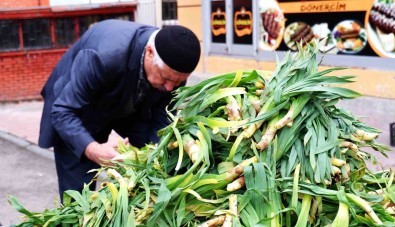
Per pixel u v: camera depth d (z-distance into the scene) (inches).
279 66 68.4
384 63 248.5
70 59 112.3
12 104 437.1
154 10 483.8
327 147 61.0
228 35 336.5
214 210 59.4
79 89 102.7
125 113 112.3
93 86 101.9
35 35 438.9
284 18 294.5
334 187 61.5
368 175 68.9
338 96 64.3
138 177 64.7
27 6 431.8
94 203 66.6
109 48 100.8
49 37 443.5
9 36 430.3
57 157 117.3
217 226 57.9
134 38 102.5
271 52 307.4
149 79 99.2
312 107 63.4
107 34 103.9
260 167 59.2
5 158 268.4
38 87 445.4
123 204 61.4
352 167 64.6
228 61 338.6
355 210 58.3
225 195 60.7
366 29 253.8
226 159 62.7
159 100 113.9
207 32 353.7
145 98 109.7
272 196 58.4
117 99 107.2
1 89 434.3
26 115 386.6
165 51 90.9
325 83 63.5
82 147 98.7
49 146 114.4
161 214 60.5
